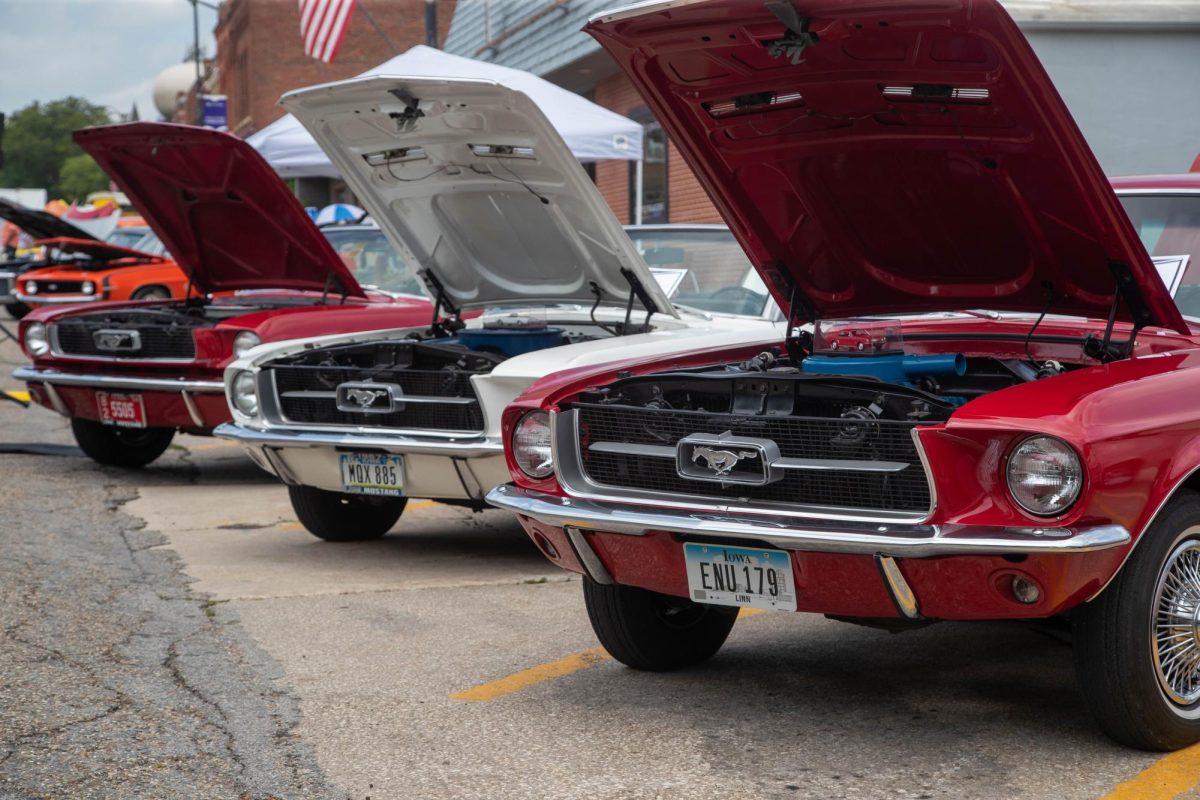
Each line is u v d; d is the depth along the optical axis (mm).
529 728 3689
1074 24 11953
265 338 7023
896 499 3279
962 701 3857
